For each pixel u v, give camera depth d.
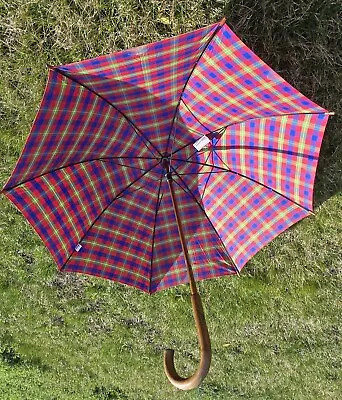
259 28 2.59
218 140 2.22
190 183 2.31
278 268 3.01
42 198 2.03
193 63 1.91
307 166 2.04
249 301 3.08
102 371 3.26
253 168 2.19
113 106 2.07
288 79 2.66
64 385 3.30
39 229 2.04
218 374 3.22
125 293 3.11
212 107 2.09
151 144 2.25
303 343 3.11
